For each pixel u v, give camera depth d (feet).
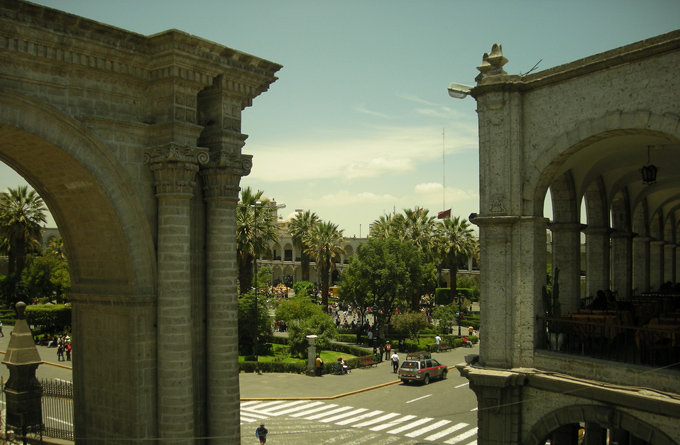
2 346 132.67
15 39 39.52
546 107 49.16
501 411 49.03
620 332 51.11
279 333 156.66
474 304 249.55
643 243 81.15
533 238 49.70
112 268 47.85
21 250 161.58
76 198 46.47
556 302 52.65
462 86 52.26
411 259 146.41
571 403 46.62
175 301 45.39
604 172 61.72
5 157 45.98
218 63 47.98
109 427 47.80
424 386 103.19
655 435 41.73
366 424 79.15
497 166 50.88
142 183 46.24
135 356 45.16
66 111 42.57
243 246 128.06
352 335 151.12
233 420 49.08
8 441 55.77
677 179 69.97
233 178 49.75
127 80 46.19
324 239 175.01
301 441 71.97
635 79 43.50
